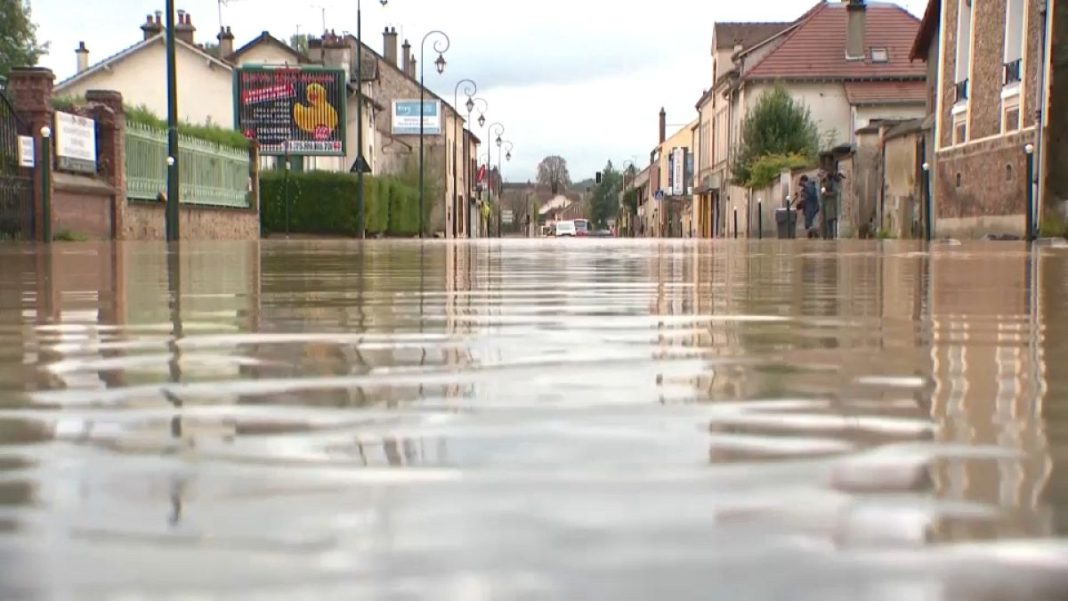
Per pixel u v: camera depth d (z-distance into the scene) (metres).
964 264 9.27
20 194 17.31
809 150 48.41
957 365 2.25
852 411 1.59
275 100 42.22
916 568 0.78
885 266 8.97
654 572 0.77
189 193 26.17
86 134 20.20
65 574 0.77
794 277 7.17
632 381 1.97
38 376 2.07
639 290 5.67
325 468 1.16
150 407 1.65
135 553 0.83
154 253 12.04
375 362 2.32
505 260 11.30
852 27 51.38
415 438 1.35
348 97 48.22
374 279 6.86
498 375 2.07
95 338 2.96
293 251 13.93
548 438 1.35
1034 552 0.82
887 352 2.53
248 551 0.83
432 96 59.78
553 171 162.50
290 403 1.69
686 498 1.01
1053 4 22.94
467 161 75.94
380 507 0.98
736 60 57.41
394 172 58.03
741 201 55.31
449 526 0.91
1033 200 23.61
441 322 3.54
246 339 2.91
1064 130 23.03
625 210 133.62
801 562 0.79
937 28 32.97
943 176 29.88
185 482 1.09
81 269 8.02
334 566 0.79
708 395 1.78
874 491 1.04
